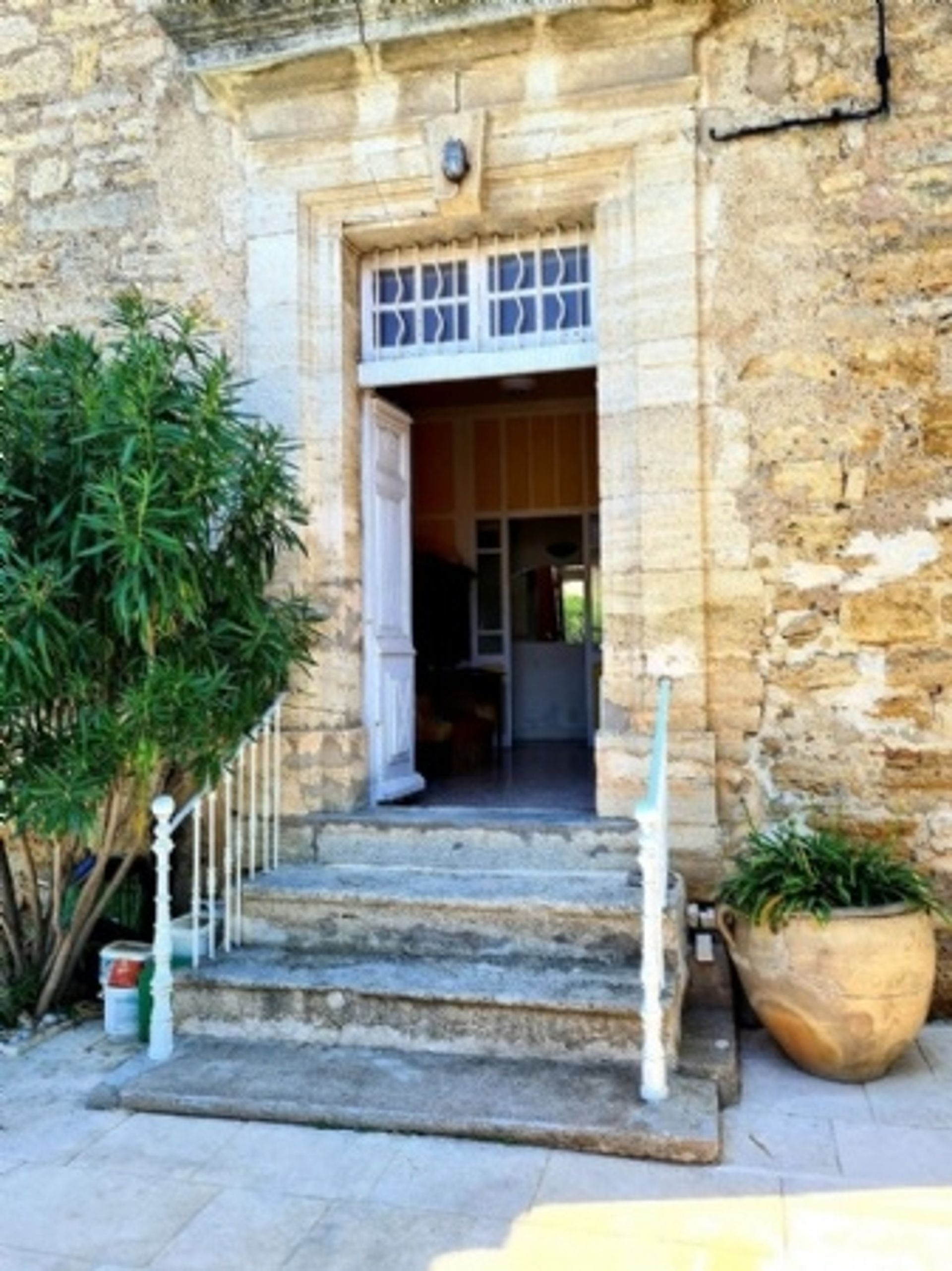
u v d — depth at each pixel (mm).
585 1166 2629
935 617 3777
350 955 3619
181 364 4465
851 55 3922
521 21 4008
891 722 3799
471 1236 2324
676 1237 2316
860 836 3793
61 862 3910
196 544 3559
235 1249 2297
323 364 4398
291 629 3922
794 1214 2404
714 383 3973
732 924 3459
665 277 3988
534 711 8570
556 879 3785
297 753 4242
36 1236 2361
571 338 4359
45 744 3604
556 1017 3141
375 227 4375
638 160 4035
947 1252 2258
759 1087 3156
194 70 4320
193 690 3459
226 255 4512
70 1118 2965
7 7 4898
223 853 4090
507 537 8391
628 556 4055
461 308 4520
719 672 3924
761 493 3922
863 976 3084
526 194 4211
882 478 3836
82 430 3559
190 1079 3062
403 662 4953
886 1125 2875
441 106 4219
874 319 3863
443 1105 2848
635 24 3980
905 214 3857
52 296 4734
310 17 4156
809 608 3875
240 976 3404
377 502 4645
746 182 3967
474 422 8414
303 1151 2734
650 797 3045
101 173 4707
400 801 4711
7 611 3240
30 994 3844
